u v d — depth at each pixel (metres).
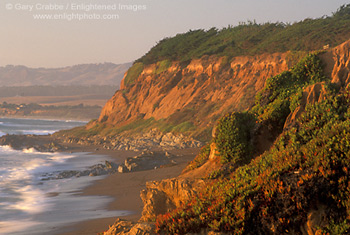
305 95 17.75
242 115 19.48
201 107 88.69
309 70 20.62
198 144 69.00
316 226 9.51
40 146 81.25
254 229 10.21
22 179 43.34
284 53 83.94
